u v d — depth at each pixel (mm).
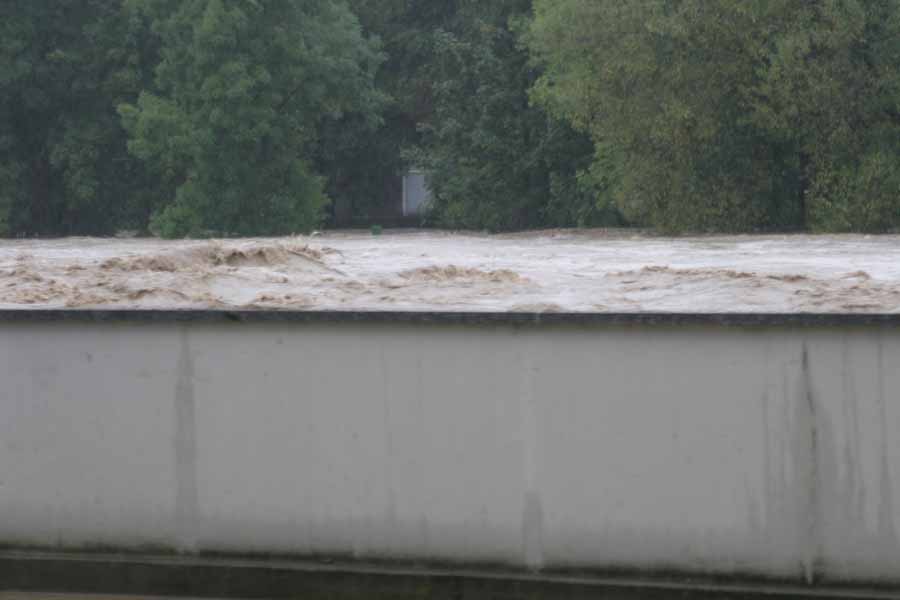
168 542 15219
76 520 15383
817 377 13781
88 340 15195
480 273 26844
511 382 14359
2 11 125062
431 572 14594
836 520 13875
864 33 78562
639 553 14250
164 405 15102
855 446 13766
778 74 78375
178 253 30734
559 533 14414
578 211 110750
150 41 130875
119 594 15180
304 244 40344
